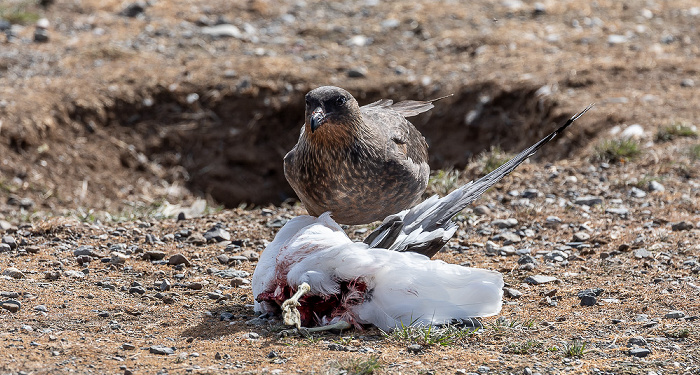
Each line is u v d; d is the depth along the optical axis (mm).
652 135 14398
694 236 10086
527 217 11109
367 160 8602
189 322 7715
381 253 7152
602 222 10836
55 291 8438
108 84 17844
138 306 8117
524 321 7688
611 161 13477
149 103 17797
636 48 19469
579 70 17859
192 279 9070
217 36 20828
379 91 18219
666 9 22453
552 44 20078
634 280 8805
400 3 23141
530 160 15664
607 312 7895
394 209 9195
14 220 12555
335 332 7359
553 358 6738
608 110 15734
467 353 6840
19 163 15344
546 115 16391
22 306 7914
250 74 18562
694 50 19375
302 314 7492
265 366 6504
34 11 21688
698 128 14570
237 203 17359
